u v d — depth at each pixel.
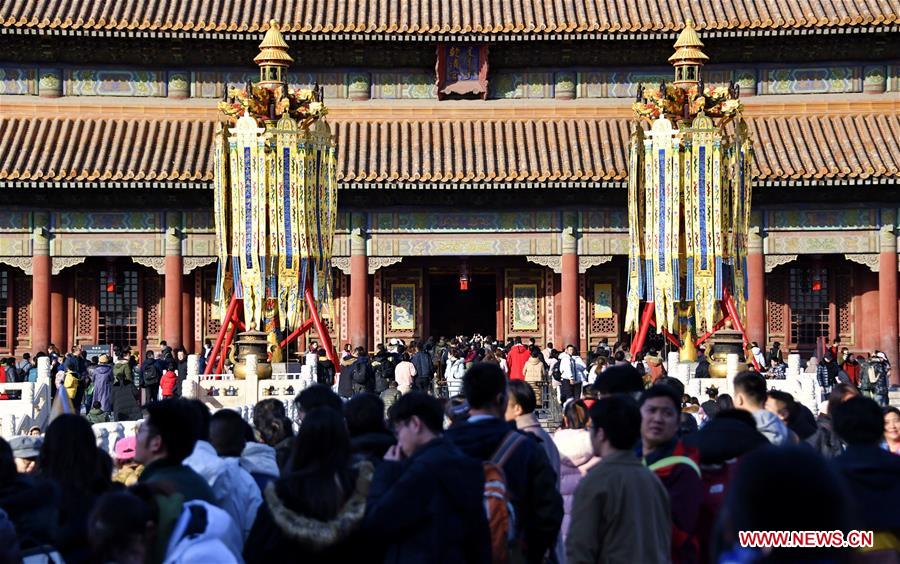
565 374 55.03
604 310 71.81
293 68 70.88
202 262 69.56
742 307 51.03
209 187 67.00
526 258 71.00
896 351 69.50
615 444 15.38
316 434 14.25
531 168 67.50
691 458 16.36
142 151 68.12
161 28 67.69
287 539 14.04
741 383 20.16
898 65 70.81
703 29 68.69
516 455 16.16
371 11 70.00
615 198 70.00
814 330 72.00
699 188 50.41
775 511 9.17
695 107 50.81
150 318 71.56
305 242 49.91
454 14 70.06
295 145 49.81
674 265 50.44
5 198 68.81
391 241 70.06
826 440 22.12
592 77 71.25
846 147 68.69
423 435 15.65
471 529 14.80
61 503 14.92
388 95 71.06
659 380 24.14
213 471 16.80
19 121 69.00
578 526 15.23
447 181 66.88
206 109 70.19
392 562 14.55
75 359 55.44
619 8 70.50
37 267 68.94
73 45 69.19
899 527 13.80
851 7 69.56
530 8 70.62
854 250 69.88
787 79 71.06
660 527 15.23
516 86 71.31
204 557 14.01
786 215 70.12
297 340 68.75
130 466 21.06
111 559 13.10
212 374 49.84
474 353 55.59
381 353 56.31
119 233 69.38
